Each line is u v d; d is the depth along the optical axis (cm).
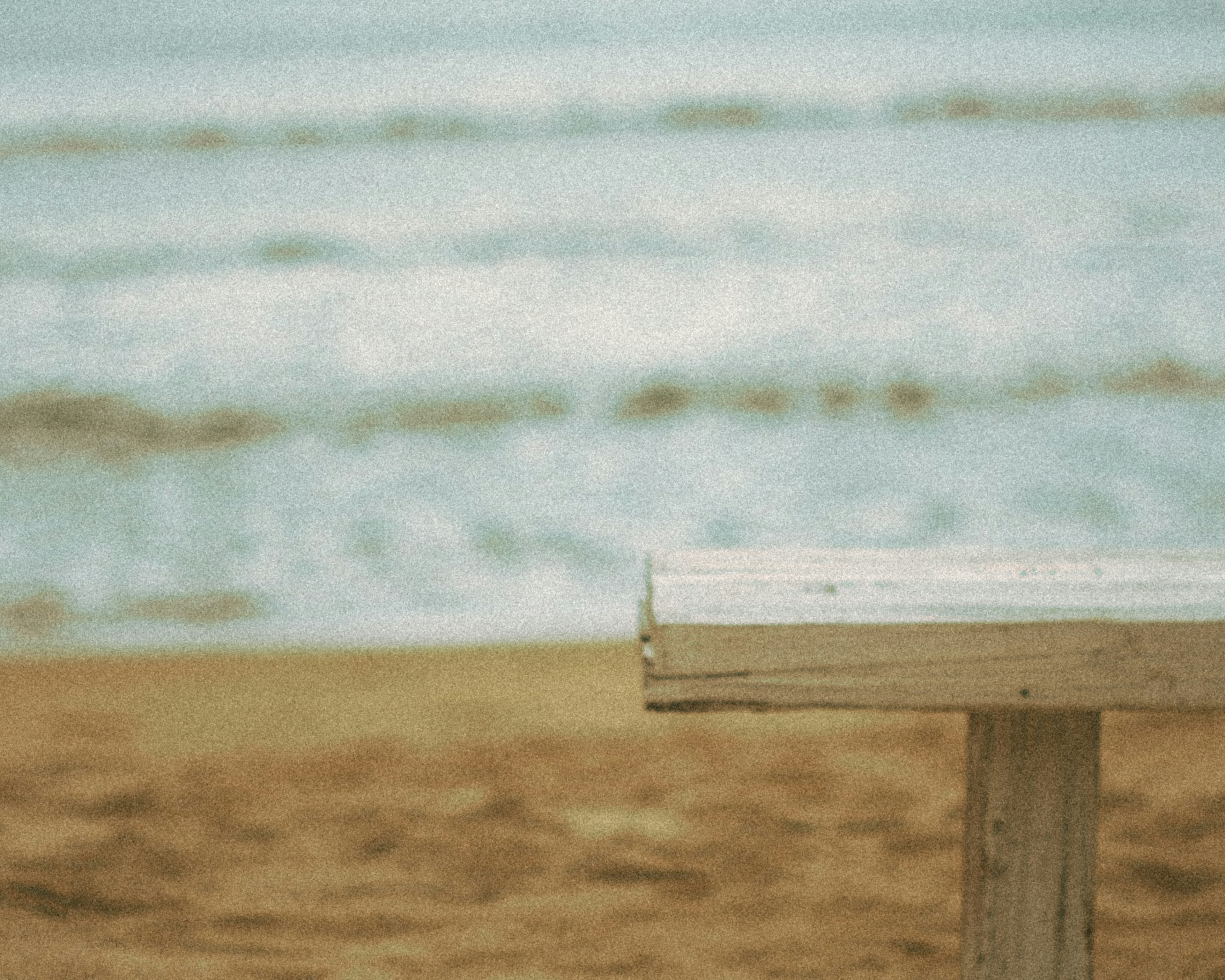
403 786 341
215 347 1260
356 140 2542
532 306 1414
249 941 231
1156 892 254
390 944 230
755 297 1423
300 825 309
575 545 761
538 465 934
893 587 120
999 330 1252
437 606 649
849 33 3616
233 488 890
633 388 1112
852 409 1054
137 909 250
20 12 4575
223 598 670
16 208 2017
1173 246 1545
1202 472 858
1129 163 2073
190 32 4372
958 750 357
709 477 898
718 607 112
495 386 1123
